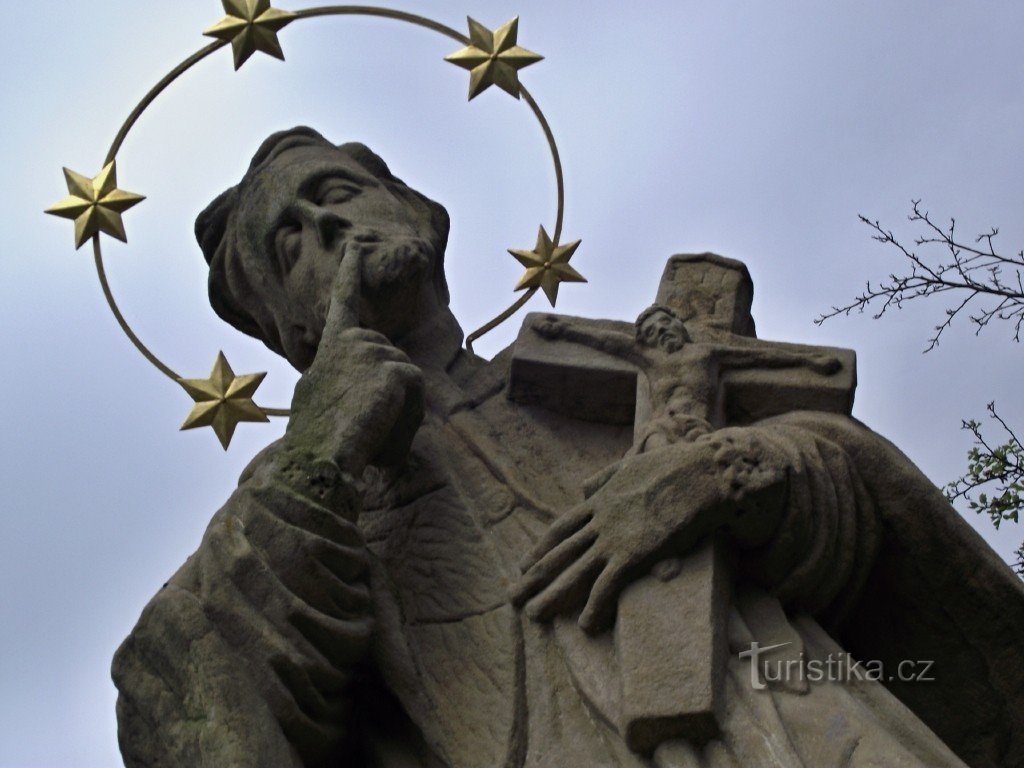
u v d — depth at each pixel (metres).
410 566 9.61
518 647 9.05
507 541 9.56
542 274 12.02
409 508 9.81
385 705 9.23
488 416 10.20
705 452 8.87
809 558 8.95
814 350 9.97
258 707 8.71
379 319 10.34
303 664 8.80
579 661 8.77
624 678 8.43
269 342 11.05
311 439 9.28
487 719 8.96
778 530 8.88
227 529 9.00
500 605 9.25
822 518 8.99
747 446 8.87
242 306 11.05
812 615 9.05
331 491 9.05
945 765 8.25
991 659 9.32
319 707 8.88
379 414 9.34
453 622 9.32
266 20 12.02
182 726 8.71
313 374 9.53
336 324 9.77
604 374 9.96
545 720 8.78
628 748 8.43
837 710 8.38
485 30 12.09
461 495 9.76
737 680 8.48
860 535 9.16
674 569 8.71
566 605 8.96
